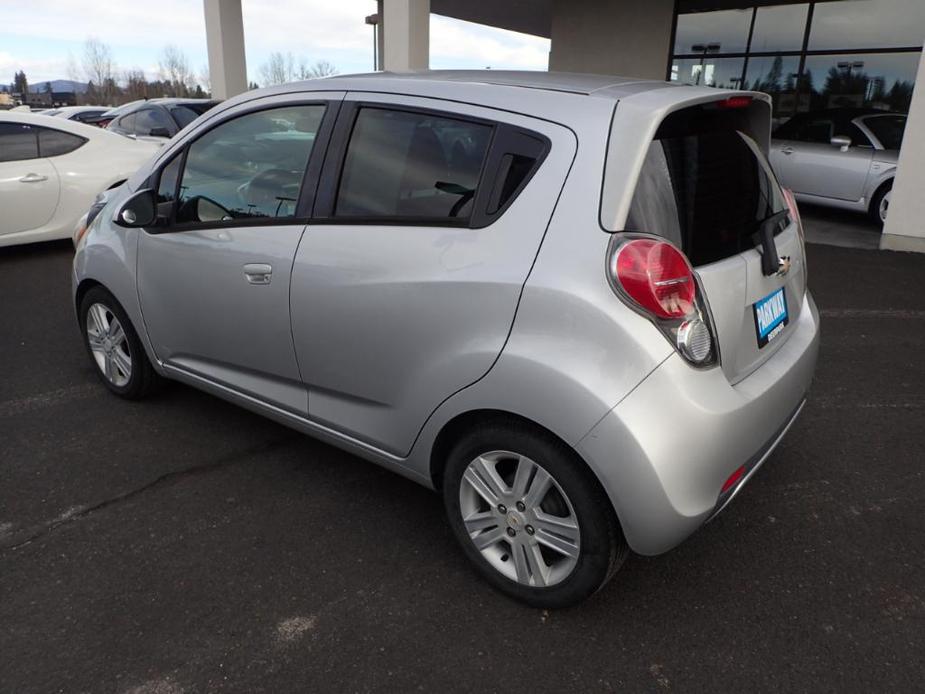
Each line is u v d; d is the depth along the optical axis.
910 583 2.39
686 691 1.95
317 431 2.72
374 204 2.38
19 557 2.44
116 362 3.60
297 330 2.59
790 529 2.68
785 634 2.16
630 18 11.91
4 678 1.95
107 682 1.95
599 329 1.87
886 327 4.97
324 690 1.94
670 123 2.07
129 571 2.39
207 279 2.87
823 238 8.00
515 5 13.88
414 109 2.34
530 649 2.09
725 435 1.95
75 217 6.88
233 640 2.10
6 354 4.29
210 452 3.18
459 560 2.48
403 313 2.24
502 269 2.03
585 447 1.90
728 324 2.07
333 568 2.43
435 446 2.32
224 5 12.12
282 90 2.77
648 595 2.32
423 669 2.01
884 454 3.23
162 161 3.14
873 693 1.95
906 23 9.72
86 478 2.94
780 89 11.04
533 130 2.08
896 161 8.35
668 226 1.97
